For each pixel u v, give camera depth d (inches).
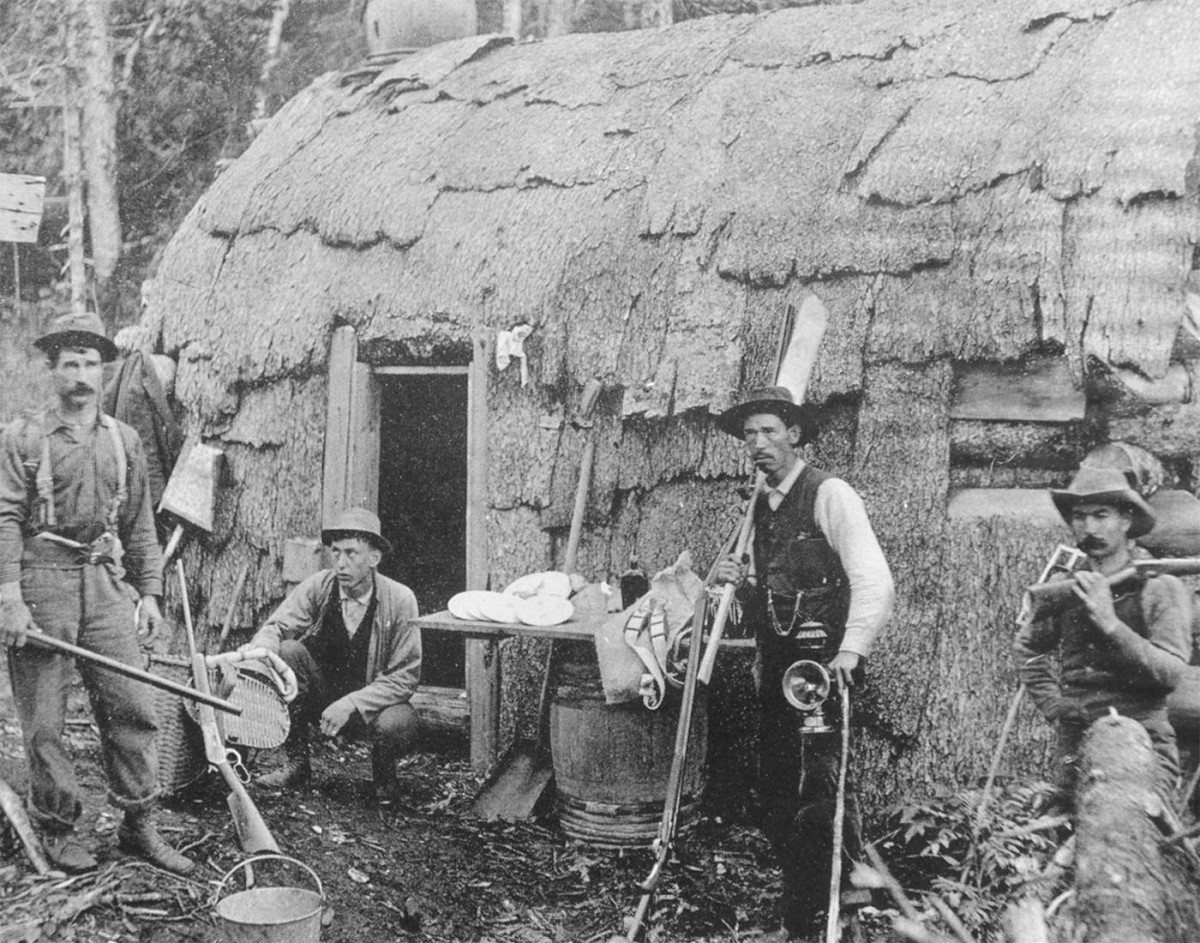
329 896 151.9
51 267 429.7
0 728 175.9
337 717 180.7
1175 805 112.9
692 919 160.2
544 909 162.7
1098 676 132.8
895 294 181.8
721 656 191.6
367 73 266.8
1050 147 177.8
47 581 137.2
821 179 194.9
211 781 174.1
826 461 183.9
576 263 206.4
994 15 204.7
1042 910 108.0
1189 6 183.6
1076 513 134.9
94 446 140.3
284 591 225.6
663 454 197.5
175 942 130.9
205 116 445.4
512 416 209.0
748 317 191.6
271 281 231.6
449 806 195.0
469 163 226.4
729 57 223.6
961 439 176.9
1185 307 166.1
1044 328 169.3
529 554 207.0
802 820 142.3
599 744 179.6
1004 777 167.3
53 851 140.9
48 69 430.0
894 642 174.7
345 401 221.5
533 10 458.9
